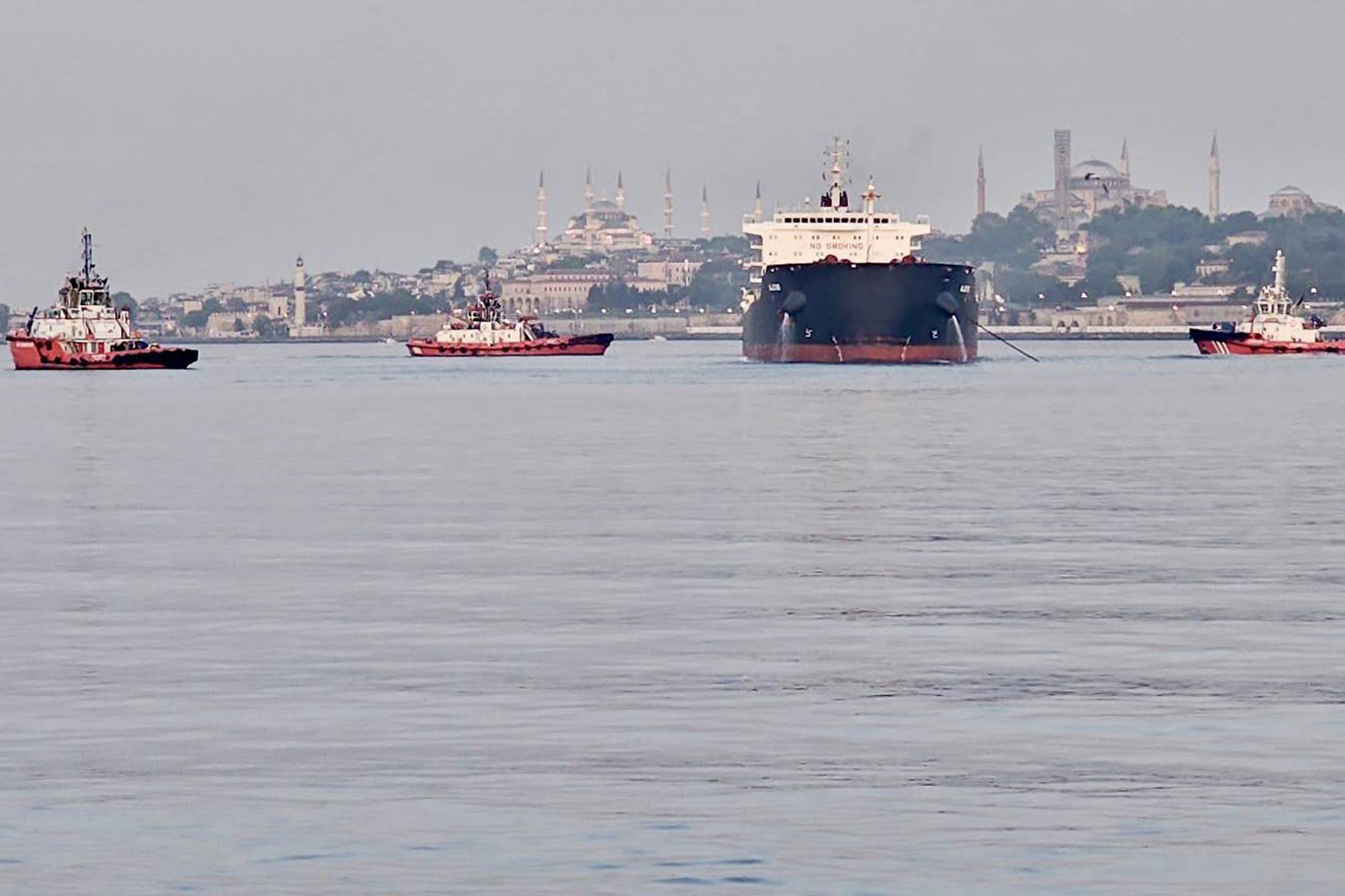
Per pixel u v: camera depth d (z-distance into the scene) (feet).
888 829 339.77
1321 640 510.58
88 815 349.41
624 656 492.13
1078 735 403.34
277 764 382.83
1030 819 344.49
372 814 349.61
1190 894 307.78
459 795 361.30
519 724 416.05
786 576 635.25
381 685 456.45
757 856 326.65
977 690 448.65
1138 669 472.85
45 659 490.90
